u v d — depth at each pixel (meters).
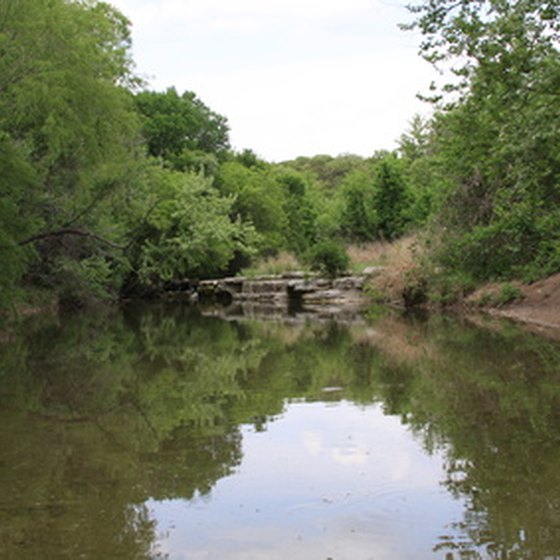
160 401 9.90
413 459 6.45
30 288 27.16
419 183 41.06
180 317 26.31
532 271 20.20
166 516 5.24
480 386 9.93
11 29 14.73
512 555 4.32
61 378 12.12
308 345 16.27
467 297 23.16
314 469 6.29
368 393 9.91
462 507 5.19
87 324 23.06
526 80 10.02
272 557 4.48
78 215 21.12
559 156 10.43
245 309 30.27
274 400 9.68
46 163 17.84
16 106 15.21
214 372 12.58
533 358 12.12
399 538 4.69
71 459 6.87
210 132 49.31
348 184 51.84
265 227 46.44
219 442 7.39
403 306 26.53
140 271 35.53
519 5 9.59
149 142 44.44
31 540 4.81
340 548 4.57
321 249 31.53
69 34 15.85
